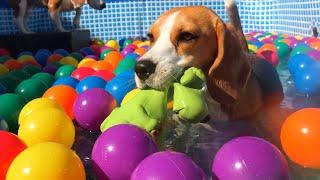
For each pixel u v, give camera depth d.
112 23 2.23
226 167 0.38
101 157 0.41
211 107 0.63
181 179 0.35
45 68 1.09
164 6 2.22
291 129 0.47
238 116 0.65
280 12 2.02
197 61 0.60
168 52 0.58
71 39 1.72
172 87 0.56
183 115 0.54
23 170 0.36
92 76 0.82
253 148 0.38
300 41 1.42
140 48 1.28
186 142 0.58
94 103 0.63
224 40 0.61
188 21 0.59
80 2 2.04
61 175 0.36
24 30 1.94
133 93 0.63
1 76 0.97
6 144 0.42
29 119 0.51
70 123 0.52
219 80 0.61
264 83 0.71
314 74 0.82
